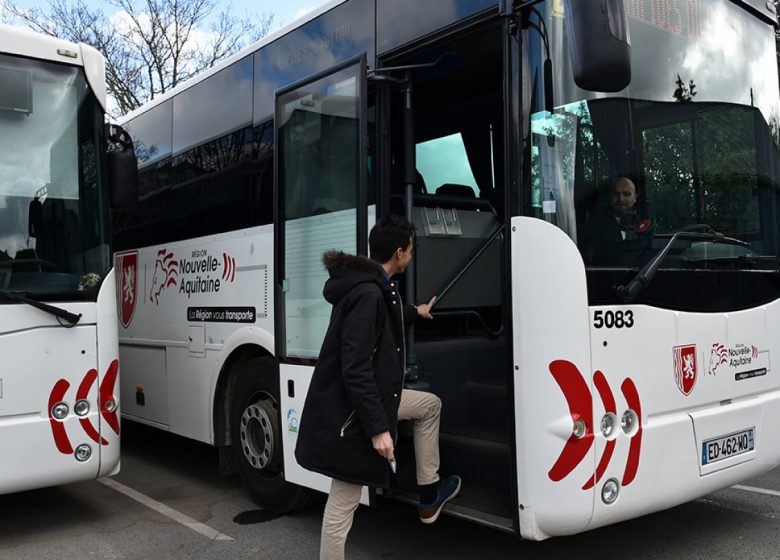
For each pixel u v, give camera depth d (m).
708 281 3.91
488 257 5.06
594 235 3.50
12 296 4.46
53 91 4.85
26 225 4.62
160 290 6.56
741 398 4.06
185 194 6.27
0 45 4.66
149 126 6.98
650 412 3.57
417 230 4.68
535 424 3.36
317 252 4.55
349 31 4.61
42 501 5.68
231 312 5.54
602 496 3.38
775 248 4.41
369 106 4.31
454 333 4.91
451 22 3.90
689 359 3.75
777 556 4.19
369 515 5.10
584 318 3.37
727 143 4.21
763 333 4.19
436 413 3.91
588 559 4.19
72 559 4.44
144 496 5.79
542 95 3.46
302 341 4.66
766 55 4.57
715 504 5.18
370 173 4.29
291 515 5.20
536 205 3.43
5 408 4.40
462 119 5.27
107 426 4.80
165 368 6.44
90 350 4.75
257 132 5.40
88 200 4.89
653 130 3.84
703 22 4.18
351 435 3.25
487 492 3.90
